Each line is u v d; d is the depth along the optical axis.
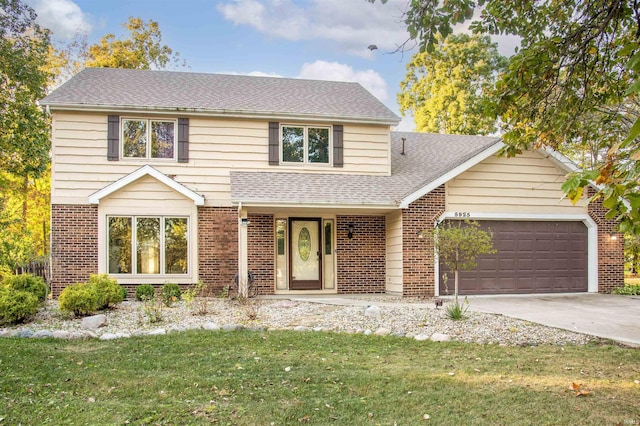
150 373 6.23
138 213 14.61
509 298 14.20
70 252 14.30
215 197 15.23
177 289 13.53
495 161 15.01
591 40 5.50
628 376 6.19
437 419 4.75
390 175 16.36
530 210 15.17
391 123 16.34
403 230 14.44
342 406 5.09
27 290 10.99
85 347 7.75
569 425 4.62
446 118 31.02
